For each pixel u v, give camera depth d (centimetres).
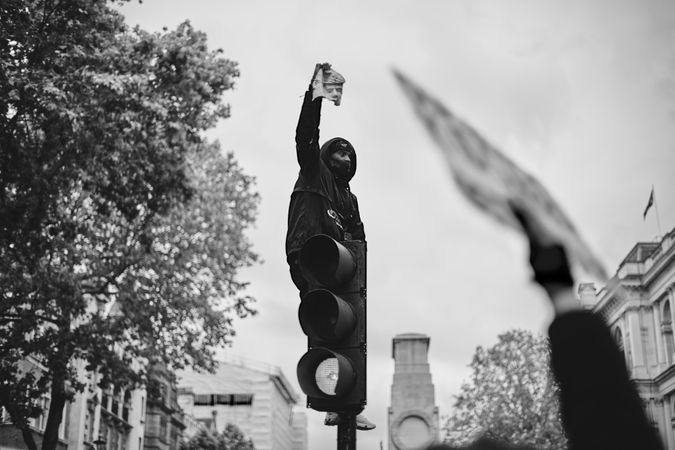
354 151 542
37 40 1692
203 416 11800
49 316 2177
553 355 103
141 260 2206
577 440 101
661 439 100
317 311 428
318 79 469
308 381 424
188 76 1806
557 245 91
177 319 2344
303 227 513
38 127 1758
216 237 2414
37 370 3528
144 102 1728
